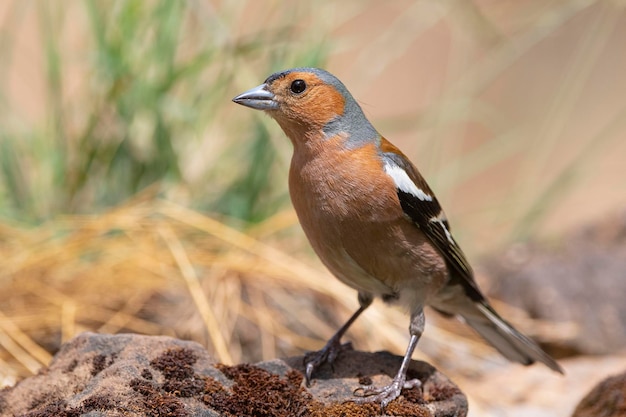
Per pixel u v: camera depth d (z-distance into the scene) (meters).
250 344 10.31
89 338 7.30
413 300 8.05
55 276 10.60
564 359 11.78
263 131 11.61
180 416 6.42
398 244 7.75
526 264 12.87
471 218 14.52
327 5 12.98
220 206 11.73
